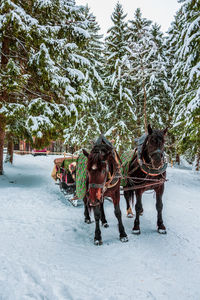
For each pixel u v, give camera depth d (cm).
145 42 1259
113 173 395
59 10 878
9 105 748
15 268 293
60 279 276
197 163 1555
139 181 460
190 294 261
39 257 332
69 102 855
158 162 377
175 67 1152
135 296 253
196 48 850
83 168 432
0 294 241
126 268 319
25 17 710
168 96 1723
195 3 891
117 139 1474
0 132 965
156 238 437
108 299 245
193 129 1030
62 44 812
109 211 631
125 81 1519
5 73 721
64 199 729
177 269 319
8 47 855
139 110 1819
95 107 1602
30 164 1516
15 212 552
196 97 869
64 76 877
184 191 957
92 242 415
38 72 799
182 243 414
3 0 687
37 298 238
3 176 995
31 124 744
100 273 301
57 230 456
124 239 417
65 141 1641
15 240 387
